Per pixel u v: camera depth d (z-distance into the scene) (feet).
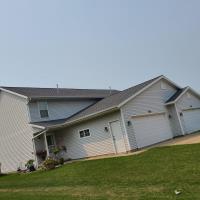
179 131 84.02
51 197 36.68
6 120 92.02
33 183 52.39
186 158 43.50
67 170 57.21
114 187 36.78
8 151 92.07
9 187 53.52
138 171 43.21
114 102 75.77
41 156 82.74
